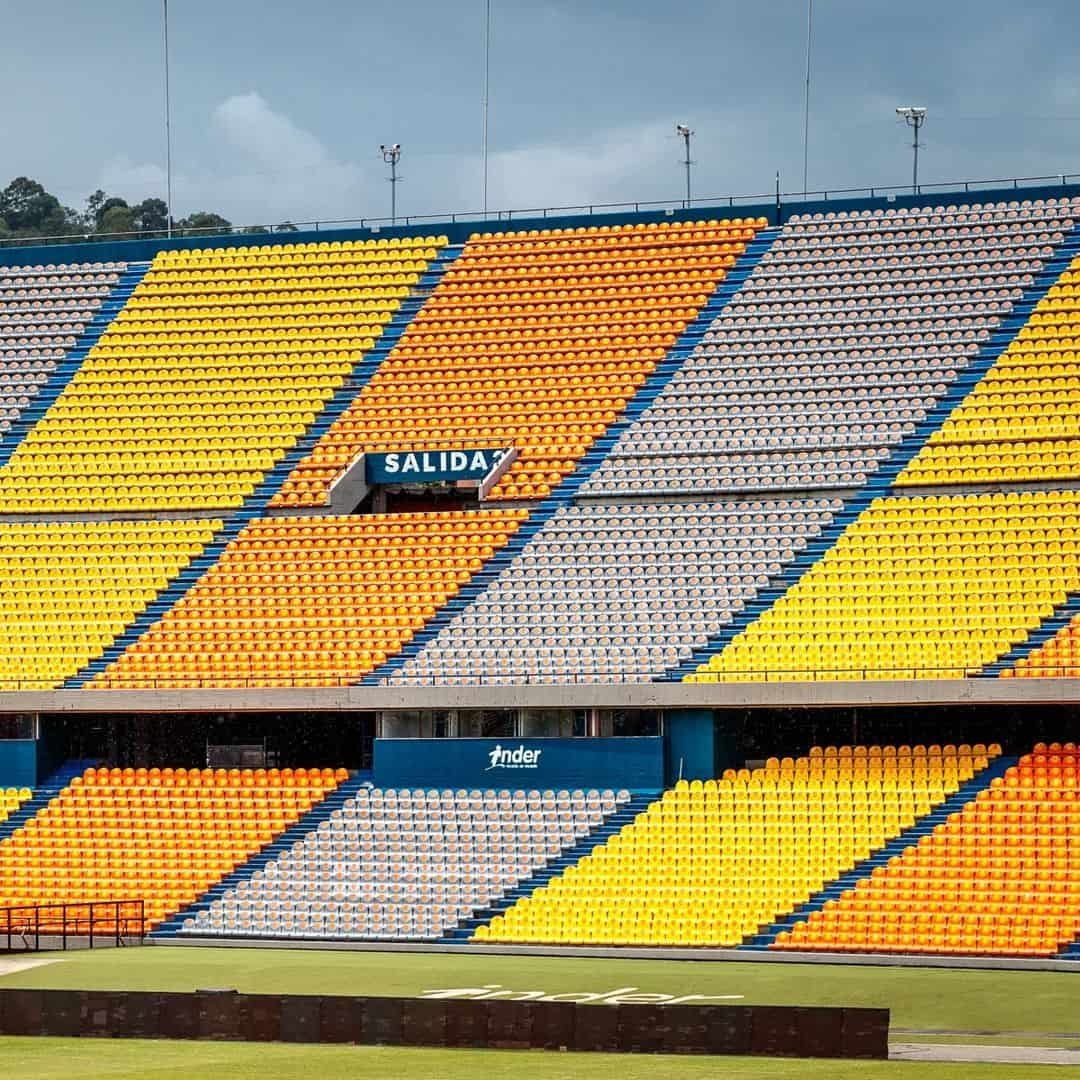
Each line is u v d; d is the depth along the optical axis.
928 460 106.44
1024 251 114.06
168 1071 59.31
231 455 116.62
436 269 123.00
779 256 118.06
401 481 113.50
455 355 118.31
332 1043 65.88
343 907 95.38
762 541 105.25
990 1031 68.56
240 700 102.62
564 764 98.50
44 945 95.38
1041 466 104.31
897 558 102.31
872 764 94.56
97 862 100.25
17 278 127.38
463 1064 60.59
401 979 81.00
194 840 100.31
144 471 116.69
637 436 111.94
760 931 89.38
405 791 100.31
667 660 100.75
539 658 102.81
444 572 108.38
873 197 118.88
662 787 97.12
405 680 103.25
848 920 88.50
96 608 110.75
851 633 99.31
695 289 117.88
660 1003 69.12
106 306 125.12
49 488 116.75
